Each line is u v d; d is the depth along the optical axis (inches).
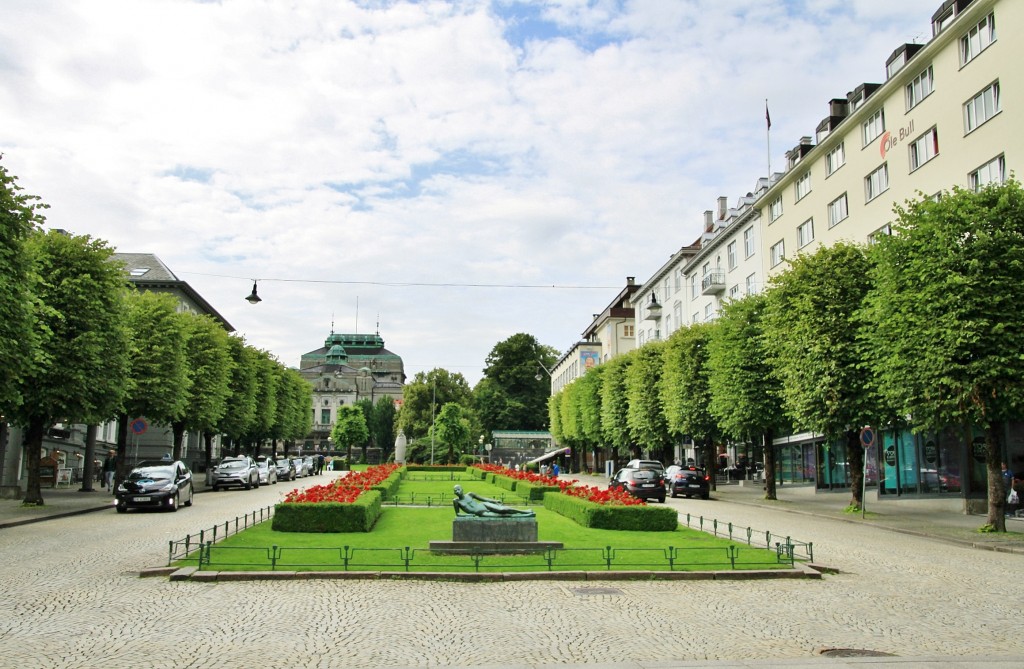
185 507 1159.6
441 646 351.6
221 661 323.3
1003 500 862.5
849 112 1600.6
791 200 1807.3
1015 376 810.8
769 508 1290.6
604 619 411.5
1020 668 319.0
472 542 627.8
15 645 344.8
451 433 3535.9
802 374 1154.0
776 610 439.5
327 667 316.8
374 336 7052.2
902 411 956.0
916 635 381.4
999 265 828.6
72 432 1884.8
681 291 2662.4
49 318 1109.7
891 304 912.3
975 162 1155.9
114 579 514.0
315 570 535.2
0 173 824.9
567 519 919.7
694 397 1701.5
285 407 2984.7
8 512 1008.9
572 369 4153.5
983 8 1131.3
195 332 1765.5
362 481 1133.7
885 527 945.5
